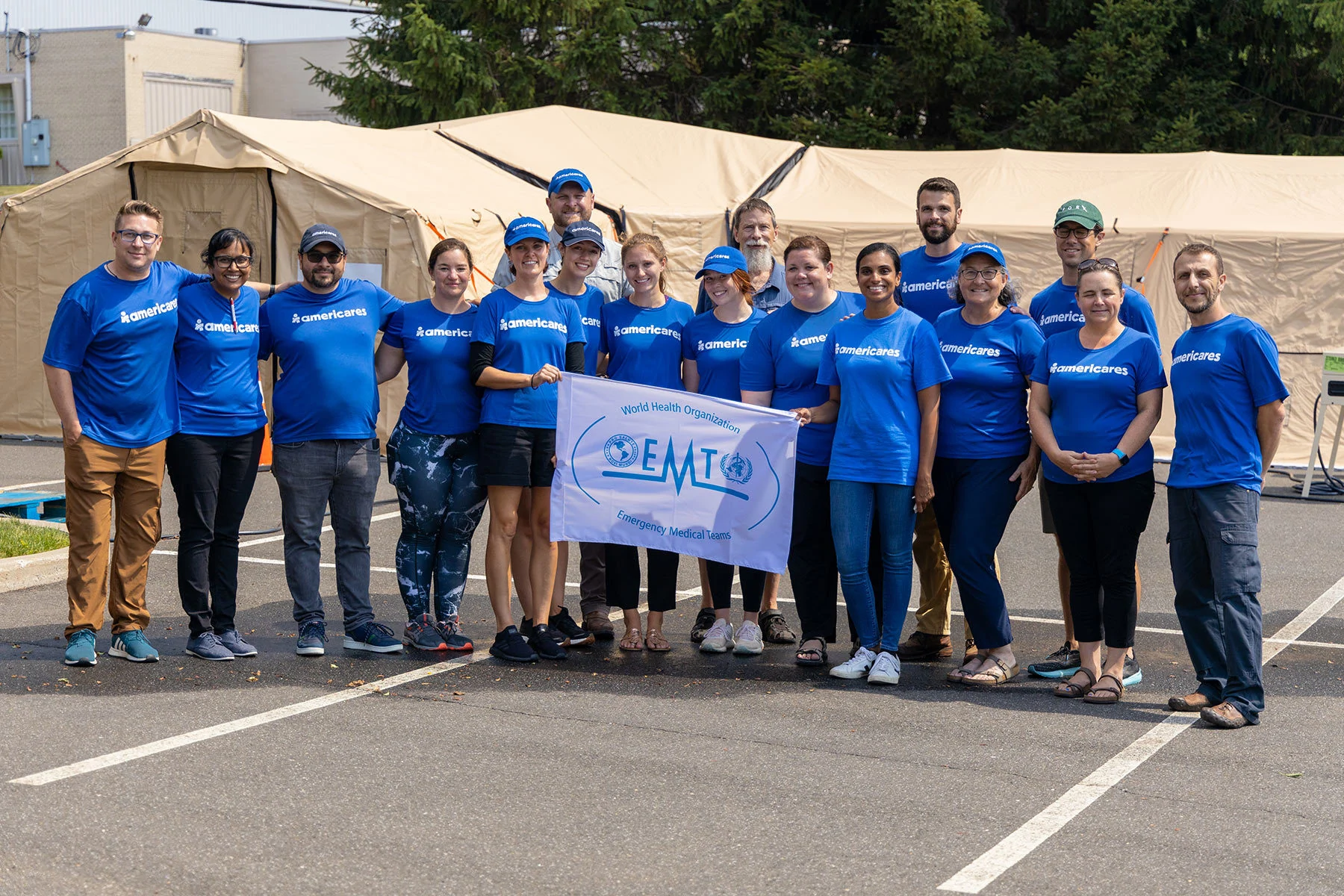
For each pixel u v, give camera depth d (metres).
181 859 4.42
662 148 18.75
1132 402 6.36
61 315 6.53
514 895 4.21
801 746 5.71
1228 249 15.56
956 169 18.00
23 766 5.24
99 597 6.80
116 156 15.10
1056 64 24.94
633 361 7.22
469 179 16.25
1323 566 9.95
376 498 12.59
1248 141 26.02
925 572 7.35
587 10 25.33
